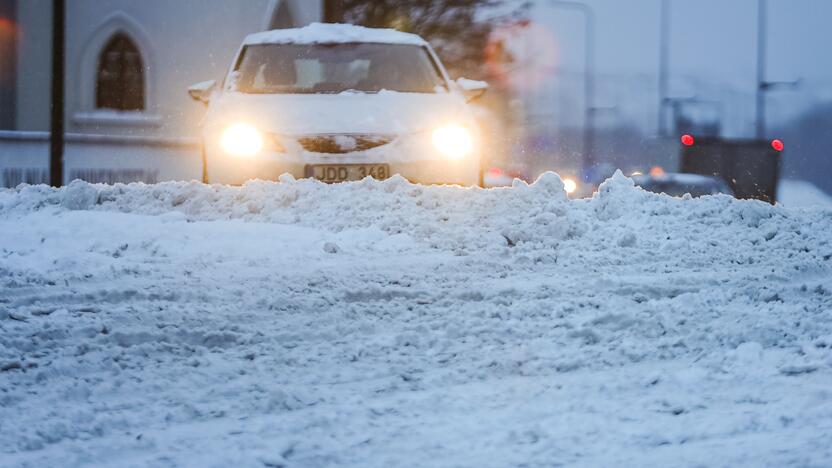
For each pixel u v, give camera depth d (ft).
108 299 43.45
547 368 34.47
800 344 36.99
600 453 26.84
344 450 27.04
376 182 62.44
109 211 61.16
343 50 81.97
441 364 35.06
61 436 28.25
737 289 46.14
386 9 268.00
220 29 209.97
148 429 28.91
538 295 45.11
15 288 44.75
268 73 80.23
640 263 53.21
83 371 33.94
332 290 44.86
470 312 41.63
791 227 60.59
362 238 56.08
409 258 52.65
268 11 210.59
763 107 305.94
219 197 61.72
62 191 63.57
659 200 62.80
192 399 31.42
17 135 154.71
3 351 35.47
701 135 263.29
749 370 34.01
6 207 62.44
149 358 35.32
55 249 53.88
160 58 208.74
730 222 61.41
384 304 42.75
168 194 62.18
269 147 71.51
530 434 28.17
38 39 207.10
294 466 26.07
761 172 252.62
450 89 80.69
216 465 26.00
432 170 71.97
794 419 29.04
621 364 35.29
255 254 52.80
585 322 39.86
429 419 29.58
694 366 34.81
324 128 71.67
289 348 36.91
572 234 57.57
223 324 39.37
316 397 31.50
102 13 208.03
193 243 54.49
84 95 207.62
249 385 32.60
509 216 59.47
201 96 83.20
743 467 25.67
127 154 166.40
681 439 27.78
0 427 28.84
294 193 61.36
